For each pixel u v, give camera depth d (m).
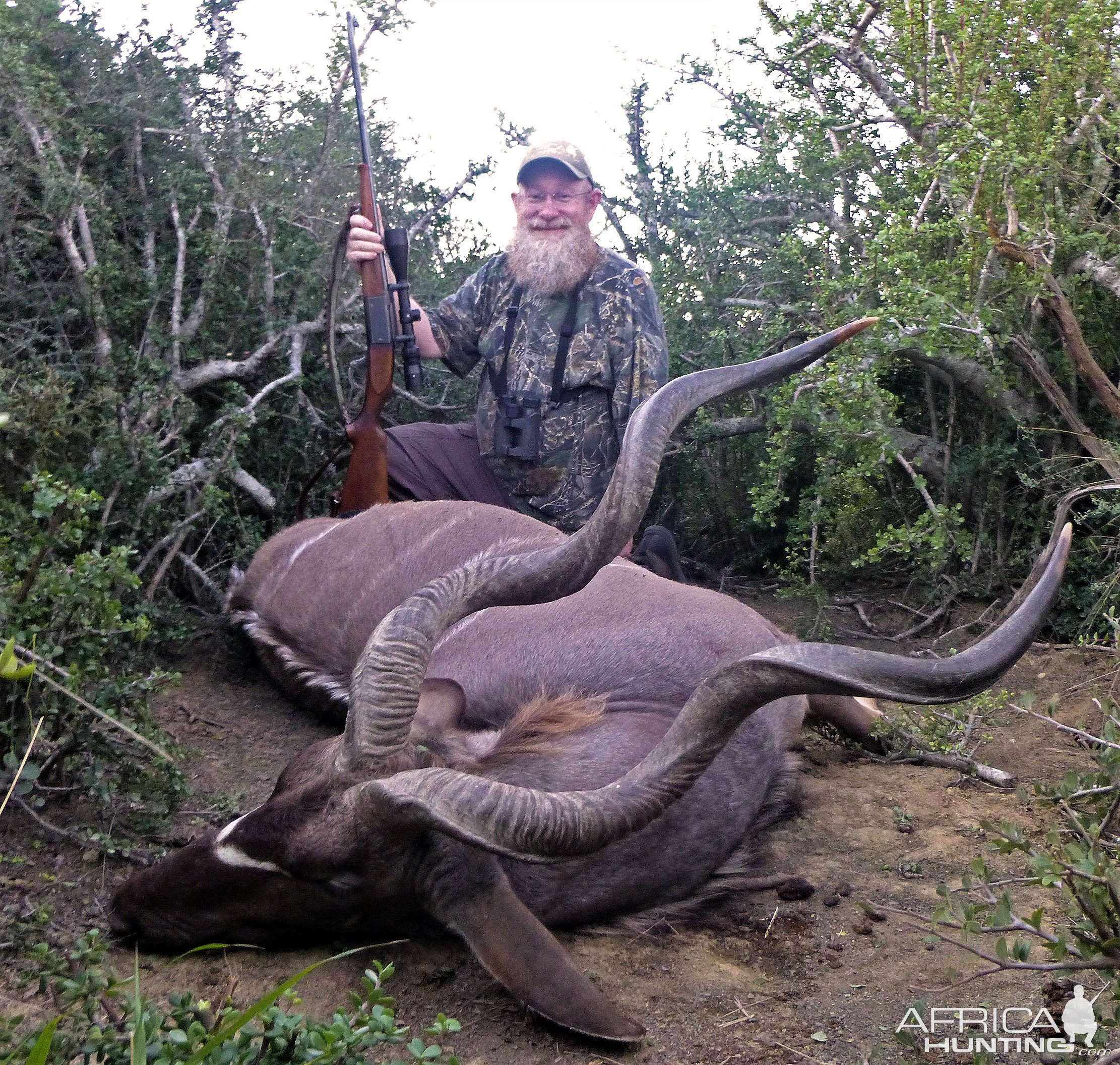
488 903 2.54
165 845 3.13
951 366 5.09
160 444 4.48
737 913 3.12
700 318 6.02
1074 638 4.73
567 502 4.92
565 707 3.04
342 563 4.22
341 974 2.72
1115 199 5.08
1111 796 3.24
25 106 4.65
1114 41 4.73
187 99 5.43
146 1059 1.76
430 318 5.13
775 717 3.43
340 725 4.13
